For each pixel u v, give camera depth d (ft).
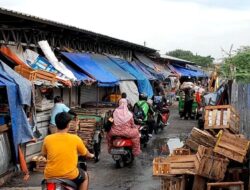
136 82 75.51
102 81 54.49
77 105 58.18
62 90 52.75
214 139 27.25
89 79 51.24
